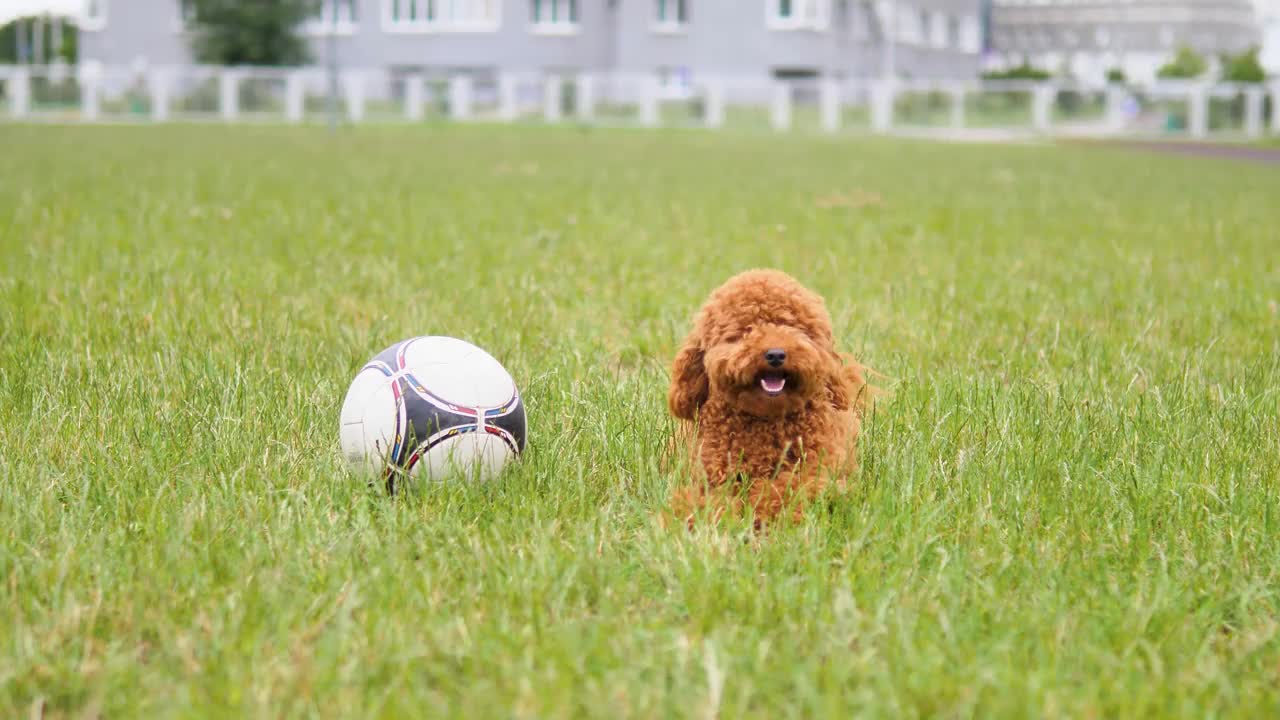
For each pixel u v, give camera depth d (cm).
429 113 4516
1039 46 8875
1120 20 8756
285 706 258
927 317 685
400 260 868
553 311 679
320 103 4434
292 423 454
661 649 280
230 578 321
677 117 4403
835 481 383
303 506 369
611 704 255
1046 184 1772
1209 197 1541
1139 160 2498
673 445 419
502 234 1020
